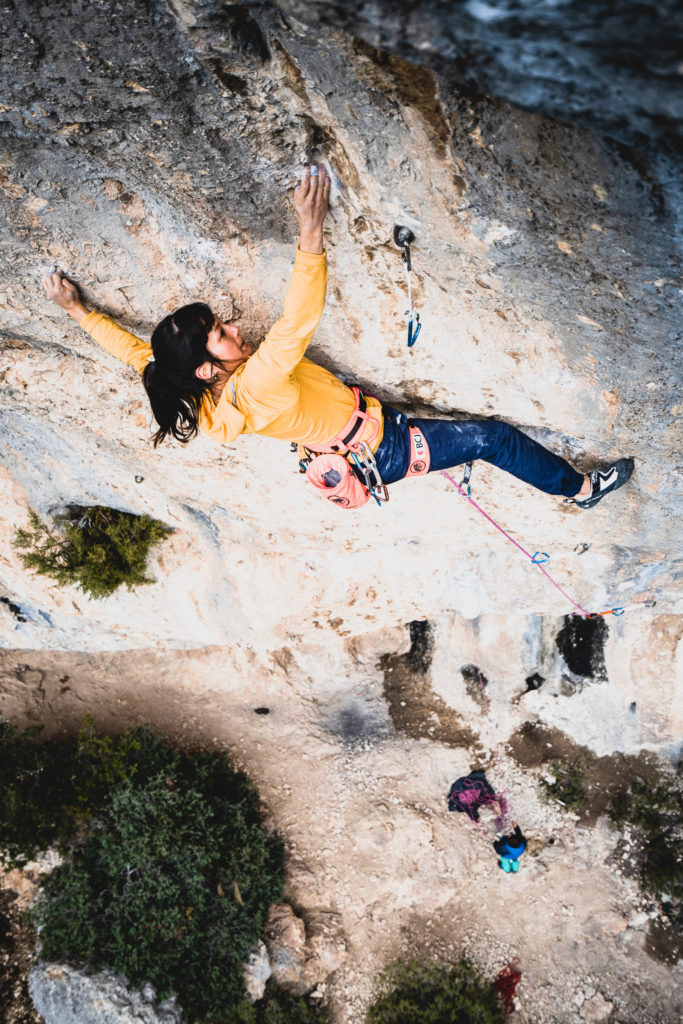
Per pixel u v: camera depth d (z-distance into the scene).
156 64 2.29
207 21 2.10
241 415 2.67
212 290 3.31
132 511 5.88
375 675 8.88
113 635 7.43
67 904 7.18
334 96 2.33
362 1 1.65
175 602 6.66
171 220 3.04
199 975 7.11
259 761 8.46
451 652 8.42
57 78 2.38
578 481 3.65
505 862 7.81
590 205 2.35
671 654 7.39
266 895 7.61
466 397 3.81
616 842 8.01
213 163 2.73
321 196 2.49
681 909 7.61
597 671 7.87
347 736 8.59
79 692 8.49
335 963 7.61
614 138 1.98
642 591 6.08
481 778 8.25
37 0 2.06
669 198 2.19
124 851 7.21
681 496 4.36
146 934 7.05
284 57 2.23
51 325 3.71
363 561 6.28
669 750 7.96
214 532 6.04
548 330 3.26
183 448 4.69
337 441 2.97
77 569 6.20
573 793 8.20
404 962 7.63
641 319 2.96
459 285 3.13
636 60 1.55
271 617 6.72
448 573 6.49
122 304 3.43
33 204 3.00
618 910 7.74
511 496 4.91
